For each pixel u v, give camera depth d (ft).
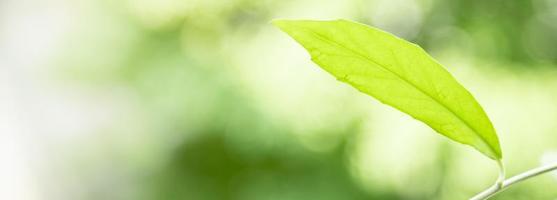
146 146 15.47
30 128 16.28
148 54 14.52
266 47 13.08
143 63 14.53
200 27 14.08
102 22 14.79
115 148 15.93
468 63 12.55
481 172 12.03
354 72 1.92
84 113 16.15
